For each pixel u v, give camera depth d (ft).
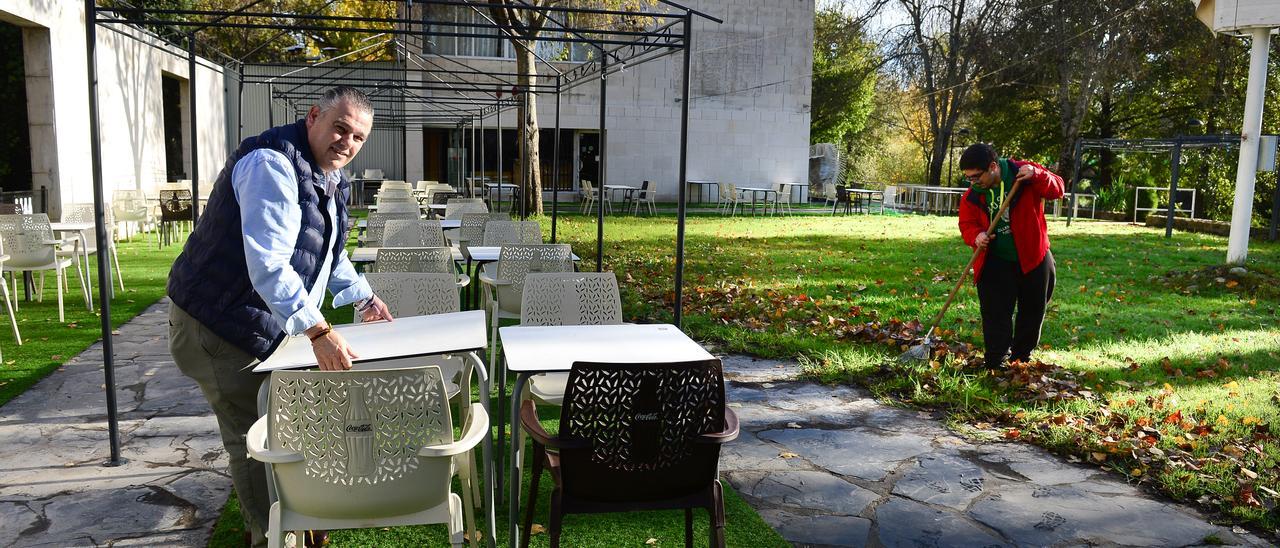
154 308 24.71
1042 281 16.80
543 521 10.44
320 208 8.77
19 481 11.50
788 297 26.66
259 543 9.04
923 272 33.32
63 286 28.32
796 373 17.88
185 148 58.08
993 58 86.89
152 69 49.93
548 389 10.96
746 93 80.23
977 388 15.98
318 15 15.90
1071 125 82.99
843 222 61.46
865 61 117.29
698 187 80.53
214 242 8.29
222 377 8.59
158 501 10.95
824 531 10.29
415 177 75.77
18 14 33.91
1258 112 29.35
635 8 55.47
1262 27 28.68
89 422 14.06
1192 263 36.78
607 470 7.43
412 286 13.42
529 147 58.59
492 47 73.05
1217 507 11.01
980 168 16.29
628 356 9.18
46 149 37.93
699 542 9.91
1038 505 11.12
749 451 13.14
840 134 123.85
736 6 78.69
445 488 7.23
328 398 6.80
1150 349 19.51
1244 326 22.67
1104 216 70.13
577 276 13.33
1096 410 14.62
